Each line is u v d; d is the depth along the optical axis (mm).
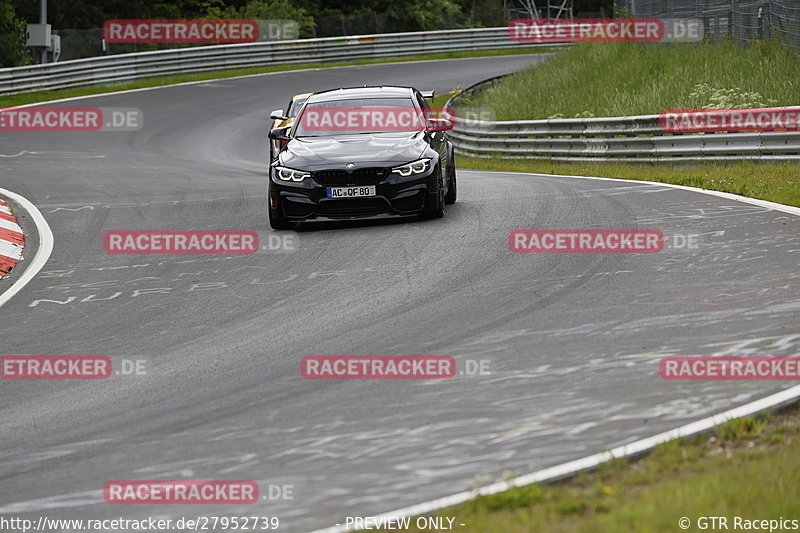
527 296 28828
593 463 16672
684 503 13961
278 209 41531
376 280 32125
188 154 87188
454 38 165250
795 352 22312
